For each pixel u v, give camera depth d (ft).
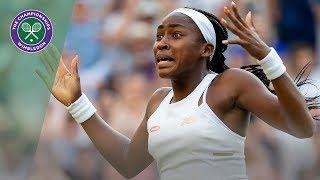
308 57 71.26
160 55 28.94
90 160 63.46
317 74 69.67
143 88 66.85
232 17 25.67
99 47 71.26
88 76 69.15
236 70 28.68
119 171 32.73
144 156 32.22
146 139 31.63
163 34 29.25
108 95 67.46
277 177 63.10
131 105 66.08
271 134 63.21
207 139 27.50
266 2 72.79
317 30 73.31
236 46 68.03
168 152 28.22
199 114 27.91
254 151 62.95
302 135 26.68
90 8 72.33
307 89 59.98
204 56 29.22
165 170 28.78
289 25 73.15
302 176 63.41
